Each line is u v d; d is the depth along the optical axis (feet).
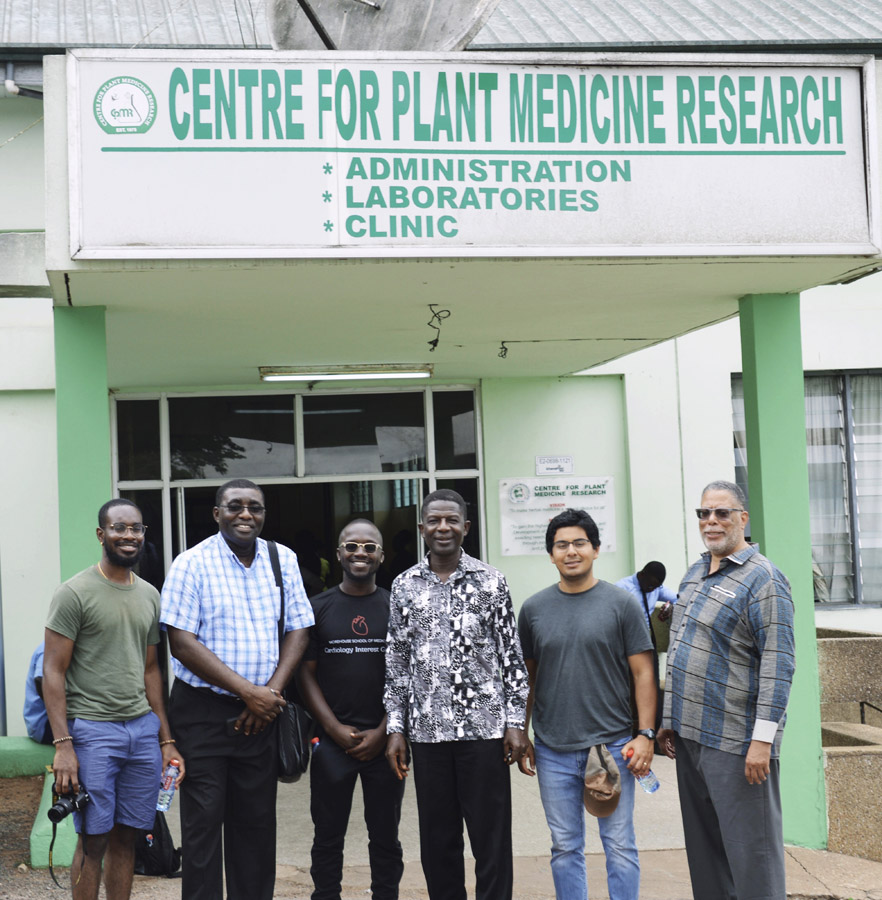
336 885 17.21
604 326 25.72
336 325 24.16
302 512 34.04
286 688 18.10
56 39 30.94
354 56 18.42
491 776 16.15
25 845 21.93
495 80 18.75
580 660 16.47
